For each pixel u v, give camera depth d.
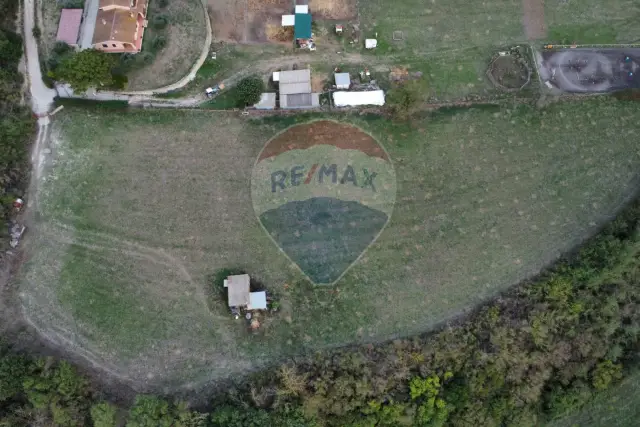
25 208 50.34
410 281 50.59
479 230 52.03
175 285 49.41
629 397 52.81
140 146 52.22
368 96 53.25
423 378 47.12
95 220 50.50
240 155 52.41
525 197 53.00
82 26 53.16
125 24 51.56
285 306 49.31
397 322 49.59
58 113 52.19
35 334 47.75
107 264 49.62
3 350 45.59
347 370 46.50
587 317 50.06
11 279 48.84
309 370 46.91
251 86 51.50
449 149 53.66
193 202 51.28
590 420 52.69
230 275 49.47
